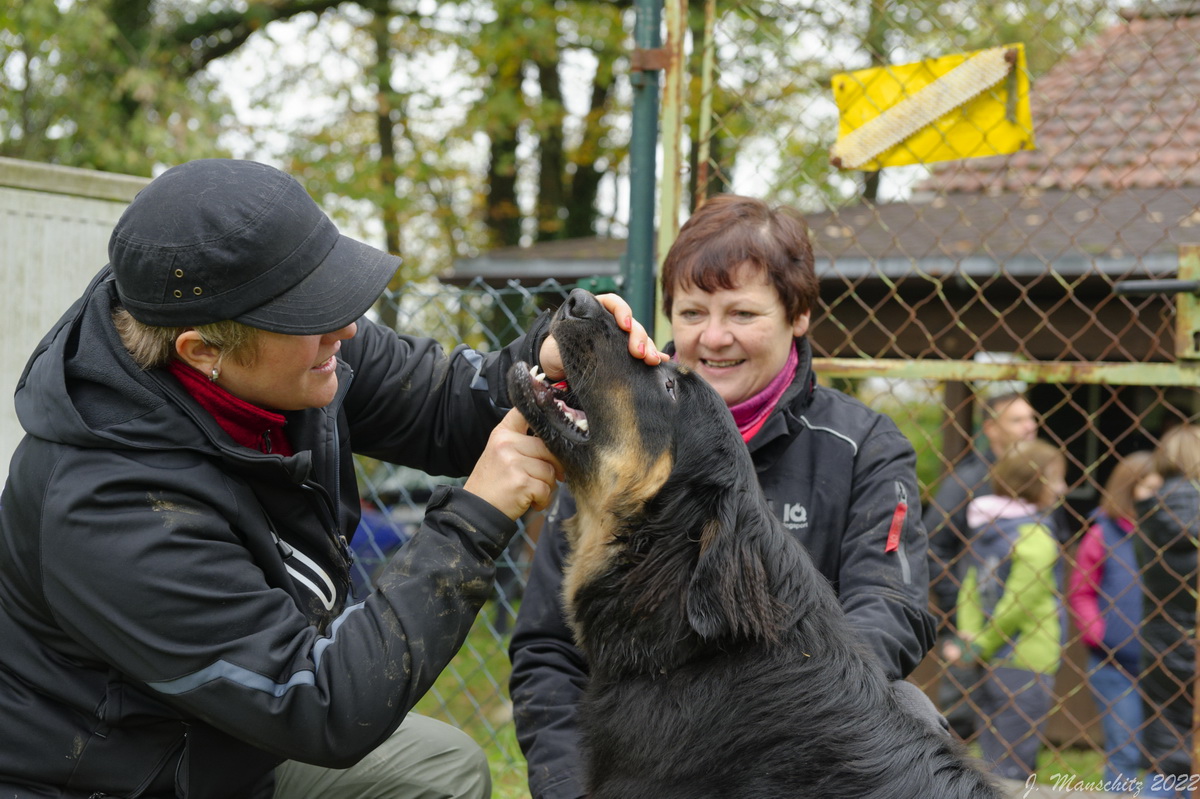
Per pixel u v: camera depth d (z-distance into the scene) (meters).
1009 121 3.48
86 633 2.06
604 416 2.58
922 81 3.58
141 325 2.15
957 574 5.07
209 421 2.17
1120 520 5.12
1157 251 6.02
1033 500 5.10
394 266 2.31
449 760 2.83
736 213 2.91
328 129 15.38
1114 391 3.62
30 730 2.17
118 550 2.01
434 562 2.15
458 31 14.72
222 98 12.25
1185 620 4.64
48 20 9.81
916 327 7.40
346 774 2.75
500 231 16.31
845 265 6.89
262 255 2.08
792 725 2.27
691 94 9.06
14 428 3.88
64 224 3.96
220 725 2.07
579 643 2.66
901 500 2.81
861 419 2.96
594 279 3.65
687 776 2.29
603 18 14.04
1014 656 4.82
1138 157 6.65
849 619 2.62
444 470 2.89
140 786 2.22
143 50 12.15
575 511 2.91
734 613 2.28
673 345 3.22
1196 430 4.67
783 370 2.96
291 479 2.25
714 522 2.38
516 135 16.23
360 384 2.75
